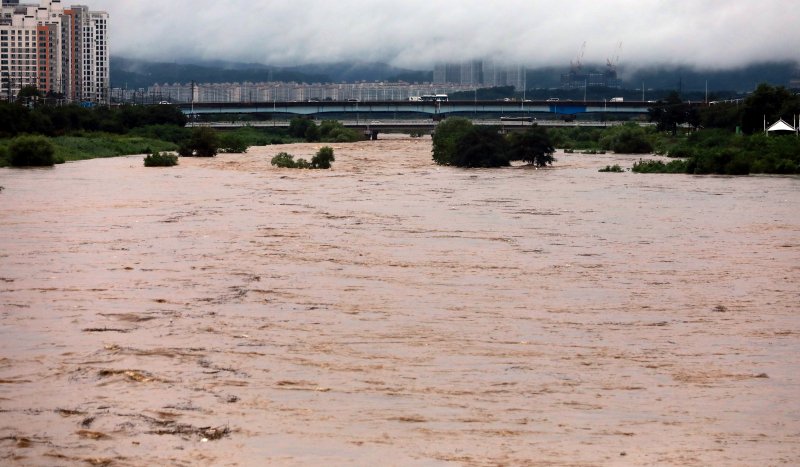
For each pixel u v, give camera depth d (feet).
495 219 256.73
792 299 154.61
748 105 634.02
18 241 206.18
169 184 366.43
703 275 175.01
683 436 91.35
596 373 110.93
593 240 218.38
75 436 89.66
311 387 103.86
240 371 109.29
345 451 86.53
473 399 100.78
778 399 102.58
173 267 174.81
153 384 104.42
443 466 83.41
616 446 88.48
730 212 280.10
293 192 335.88
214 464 83.71
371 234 222.89
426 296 152.05
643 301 151.64
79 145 595.06
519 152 509.35
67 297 148.05
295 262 181.57
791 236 228.84
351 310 140.77
